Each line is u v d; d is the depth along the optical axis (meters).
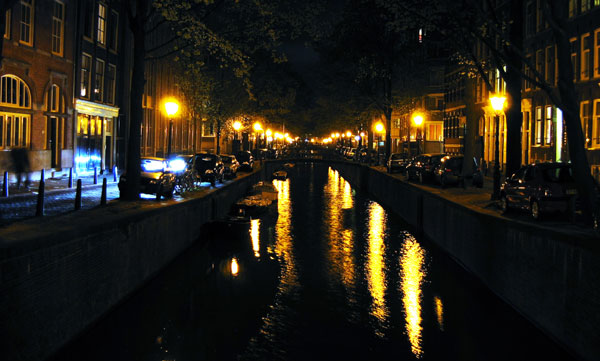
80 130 31.27
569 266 9.62
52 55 27.03
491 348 10.75
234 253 19.77
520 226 12.17
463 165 27.19
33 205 16.92
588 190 12.61
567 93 12.66
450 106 56.03
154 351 10.40
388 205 35.06
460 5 17.39
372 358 10.37
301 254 19.80
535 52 34.25
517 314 12.38
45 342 8.92
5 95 23.53
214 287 15.12
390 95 44.75
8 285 7.79
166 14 17.66
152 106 43.94
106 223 11.55
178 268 16.80
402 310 13.30
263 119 62.06
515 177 16.58
